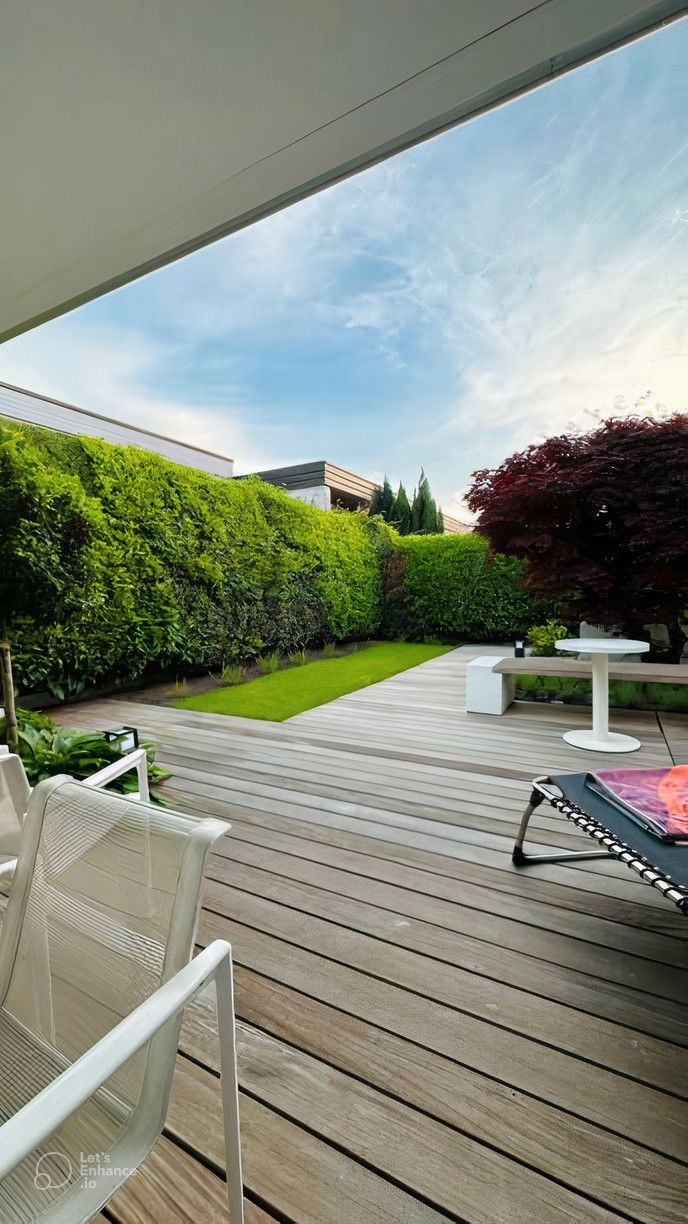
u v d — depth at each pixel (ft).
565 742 12.55
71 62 5.22
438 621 32.65
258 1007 4.76
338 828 8.21
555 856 7.18
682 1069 4.11
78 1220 2.15
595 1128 3.67
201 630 21.03
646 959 5.33
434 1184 3.34
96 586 16.67
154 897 2.76
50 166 6.59
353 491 42.22
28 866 3.29
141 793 6.34
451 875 6.88
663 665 14.97
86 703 17.46
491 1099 3.88
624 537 16.67
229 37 5.03
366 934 5.74
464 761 11.30
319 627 27.91
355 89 5.69
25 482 13.55
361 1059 4.22
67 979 2.96
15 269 8.78
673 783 6.07
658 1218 3.15
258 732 13.75
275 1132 3.66
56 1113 1.85
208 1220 3.15
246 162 6.70
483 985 4.99
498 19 4.97
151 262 8.73
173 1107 3.86
